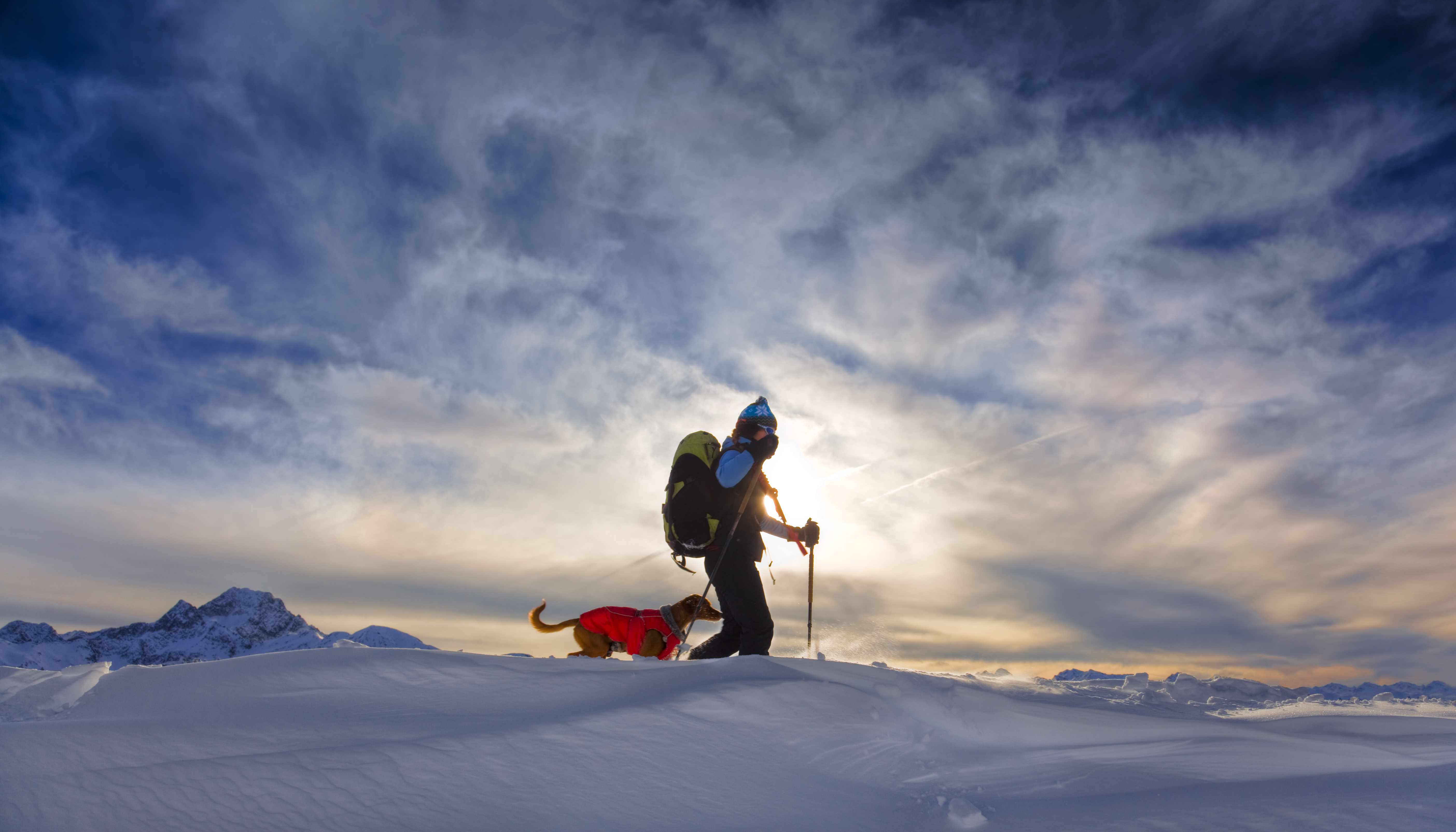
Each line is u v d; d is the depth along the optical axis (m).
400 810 1.85
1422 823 1.95
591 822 1.93
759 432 4.66
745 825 2.02
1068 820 2.12
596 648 4.89
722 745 2.51
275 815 1.78
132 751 2.02
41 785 1.78
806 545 4.73
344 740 2.23
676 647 4.88
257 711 2.45
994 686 4.11
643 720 2.56
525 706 2.70
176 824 1.71
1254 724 3.62
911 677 3.48
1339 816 2.03
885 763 2.66
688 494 4.54
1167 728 3.32
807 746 2.63
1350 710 4.33
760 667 3.39
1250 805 2.17
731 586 4.54
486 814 1.89
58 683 2.66
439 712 2.56
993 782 2.58
